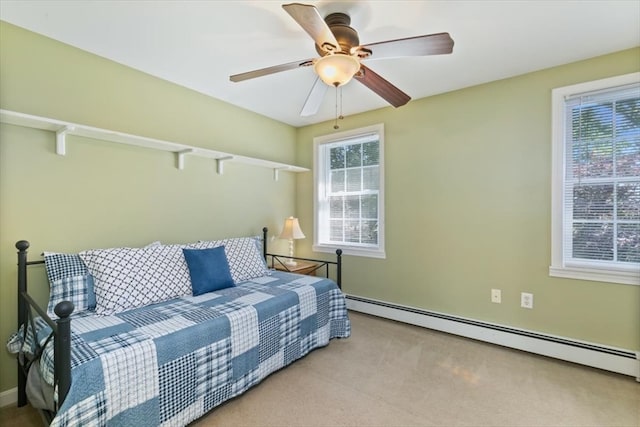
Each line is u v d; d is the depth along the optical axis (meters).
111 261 1.94
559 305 2.35
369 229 3.44
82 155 2.11
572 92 2.28
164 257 2.17
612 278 2.16
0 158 1.79
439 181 2.90
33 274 1.89
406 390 1.95
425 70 2.41
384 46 1.46
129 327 1.60
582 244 2.30
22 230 1.86
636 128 2.11
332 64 1.53
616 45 2.05
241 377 1.83
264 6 1.66
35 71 1.91
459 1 1.60
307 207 3.91
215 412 1.73
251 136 3.38
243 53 2.16
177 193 2.68
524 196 2.49
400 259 3.15
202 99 2.87
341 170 3.68
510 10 1.68
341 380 2.06
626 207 2.14
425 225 2.99
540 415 1.71
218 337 1.71
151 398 1.41
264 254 3.39
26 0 1.60
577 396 1.88
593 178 2.25
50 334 1.41
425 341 2.67
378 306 3.28
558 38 1.96
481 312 2.70
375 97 2.96
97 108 2.18
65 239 2.03
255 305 2.00
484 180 2.67
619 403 1.81
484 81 2.61
